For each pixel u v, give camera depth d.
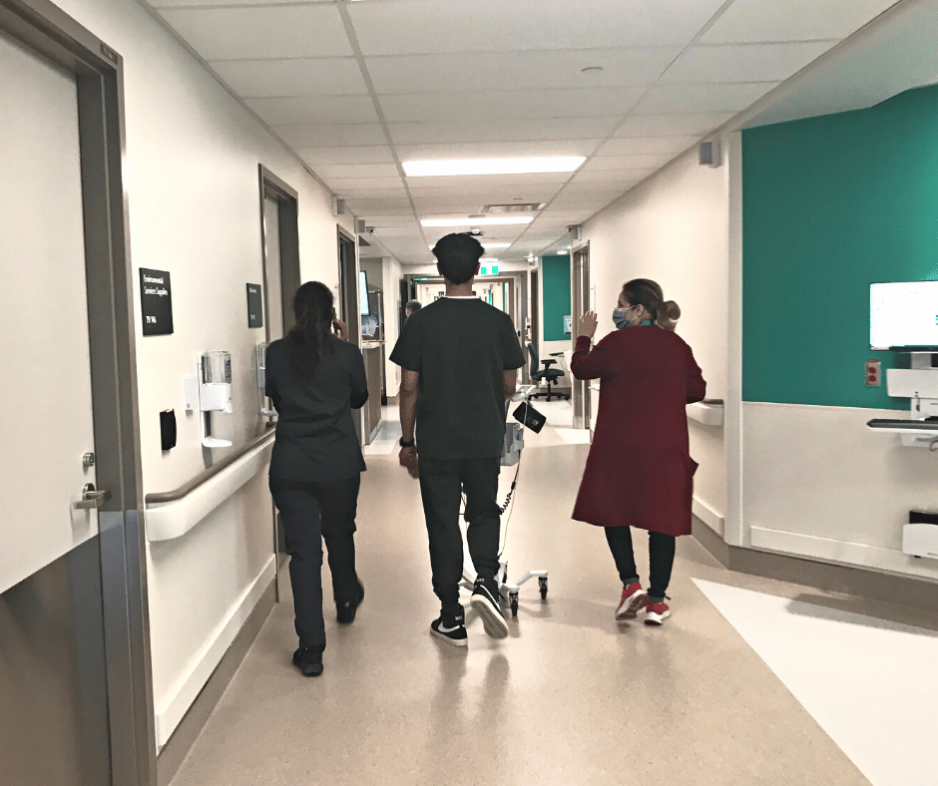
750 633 3.31
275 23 2.65
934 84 3.42
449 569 3.16
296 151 4.78
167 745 2.29
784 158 3.97
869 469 3.69
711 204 4.52
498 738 2.48
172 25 2.58
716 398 4.45
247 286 3.65
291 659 3.14
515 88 3.57
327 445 3.00
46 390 1.85
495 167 5.55
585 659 3.07
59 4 1.79
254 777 2.29
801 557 3.96
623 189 6.66
